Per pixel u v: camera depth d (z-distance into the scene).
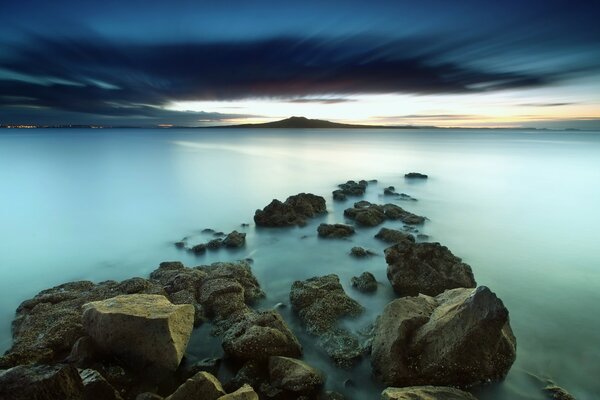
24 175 52.53
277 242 22.55
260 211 26.83
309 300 13.80
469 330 9.48
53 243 23.70
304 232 24.36
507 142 142.12
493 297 9.57
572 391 10.20
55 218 29.97
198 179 49.62
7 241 24.16
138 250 22.14
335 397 9.24
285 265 19.05
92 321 10.30
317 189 42.53
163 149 103.88
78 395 7.69
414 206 33.59
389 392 8.39
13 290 17.00
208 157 80.69
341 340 11.61
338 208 31.53
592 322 14.04
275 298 15.12
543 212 31.58
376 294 15.49
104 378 8.84
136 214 31.17
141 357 9.80
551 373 10.86
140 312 10.13
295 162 71.19
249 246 21.84
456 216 30.02
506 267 19.70
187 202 35.81
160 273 15.96
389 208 28.33
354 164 67.75
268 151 99.12
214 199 37.16
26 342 10.80
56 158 75.38
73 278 18.39
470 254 21.62
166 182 47.12
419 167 63.00
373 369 10.34
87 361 9.82
